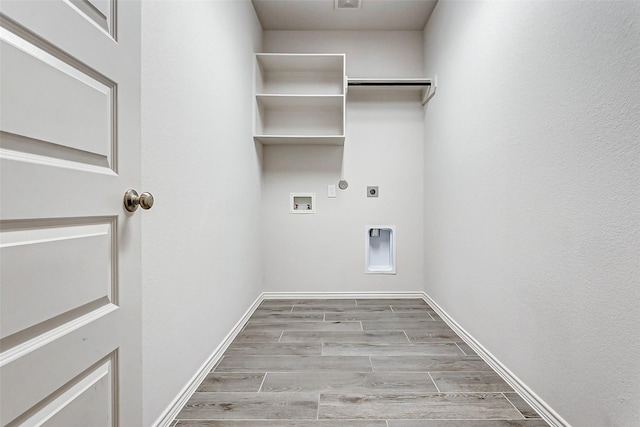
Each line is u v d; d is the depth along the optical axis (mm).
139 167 907
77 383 686
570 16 1195
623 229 981
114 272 810
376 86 3061
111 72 789
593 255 1093
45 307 606
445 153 2549
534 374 1420
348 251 3232
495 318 1761
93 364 729
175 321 1366
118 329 814
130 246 866
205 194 1683
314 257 3236
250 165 2654
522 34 1505
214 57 1807
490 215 1811
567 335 1216
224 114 1978
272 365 1831
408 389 1586
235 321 2242
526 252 1471
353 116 3211
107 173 782
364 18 3002
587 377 1121
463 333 2188
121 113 827
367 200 3219
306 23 3074
